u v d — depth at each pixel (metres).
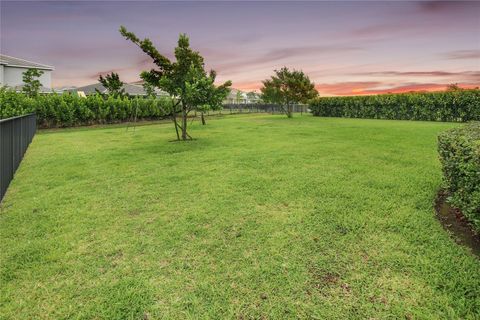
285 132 13.28
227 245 2.91
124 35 10.11
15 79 29.50
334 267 2.47
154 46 10.31
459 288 2.14
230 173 5.84
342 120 22.53
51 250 2.87
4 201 4.45
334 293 2.14
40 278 2.41
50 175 6.02
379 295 2.11
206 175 5.74
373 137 11.03
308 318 1.91
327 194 4.36
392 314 1.92
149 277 2.40
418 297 2.07
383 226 3.23
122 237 3.14
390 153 7.62
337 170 5.84
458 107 20.23
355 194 4.32
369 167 6.05
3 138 4.68
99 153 8.57
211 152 8.27
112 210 3.97
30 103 16.73
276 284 2.26
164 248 2.88
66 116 18.30
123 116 21.92
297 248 2.80
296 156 7.39
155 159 7.48
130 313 1.99
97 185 5.23
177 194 4.62
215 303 2.07
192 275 2.41
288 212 3.72
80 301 2.12
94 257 2.73
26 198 4.57
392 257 2.60
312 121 21.27
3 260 2.70
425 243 2.85
